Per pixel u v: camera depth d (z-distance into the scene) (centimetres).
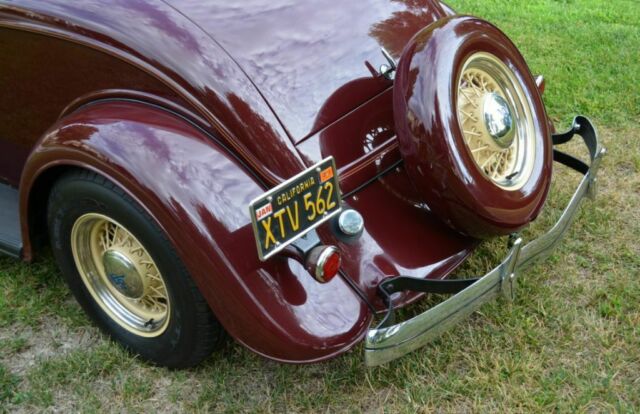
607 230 329
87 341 283
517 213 246
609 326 275
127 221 229
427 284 229
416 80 230
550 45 531
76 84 258
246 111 224
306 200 210
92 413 250
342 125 244
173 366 262
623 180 368
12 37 264
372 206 243
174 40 229
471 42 245
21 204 262
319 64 246
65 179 242
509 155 264
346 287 224
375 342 209
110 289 269
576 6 632
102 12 240
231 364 267
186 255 216
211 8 241
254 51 236
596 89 458
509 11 612
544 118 278
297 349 214
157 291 254
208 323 237
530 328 274
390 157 254
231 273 212
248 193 220
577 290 294
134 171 216
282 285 217
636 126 415
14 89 281
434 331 223
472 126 249
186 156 219
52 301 303
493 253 312
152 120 228
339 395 253
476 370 256
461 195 229
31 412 252
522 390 248
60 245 263
